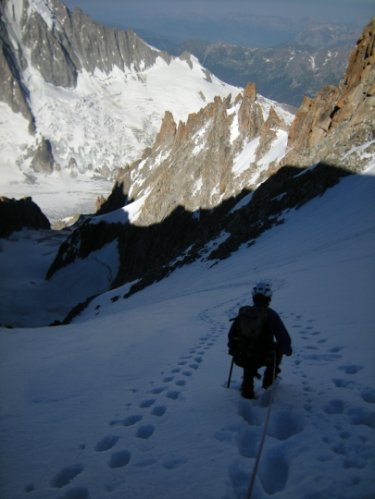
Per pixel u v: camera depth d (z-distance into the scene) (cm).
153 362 991
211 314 1658
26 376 992
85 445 590
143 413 673
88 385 871
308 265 2225
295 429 587
